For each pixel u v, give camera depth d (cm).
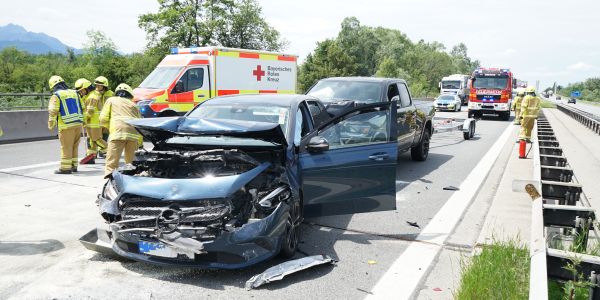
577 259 318
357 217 625
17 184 788
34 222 576
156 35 5156
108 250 439
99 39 8112
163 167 484
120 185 433
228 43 5434
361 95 923
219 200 402
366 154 534
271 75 1764
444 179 895
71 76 8050
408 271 444
